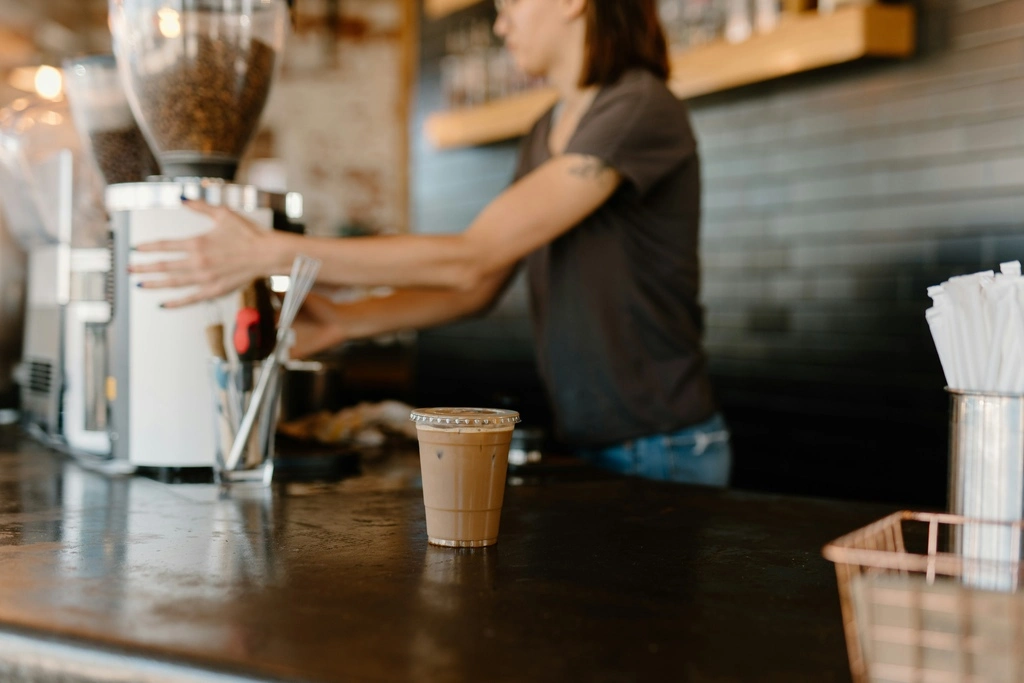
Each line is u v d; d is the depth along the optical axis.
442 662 0.63
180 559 0.90
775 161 2.76
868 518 1.12
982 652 0.48
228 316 1.40
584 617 0.73
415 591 0.79
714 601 0.77
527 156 2.06
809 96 2.64
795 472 2.71
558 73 1.86
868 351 2.48
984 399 0.72
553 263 1.83
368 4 5.27
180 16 1.39
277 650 0.64
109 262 1.44
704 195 3.05
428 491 0.96
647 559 0.91
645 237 1.76
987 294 0.72
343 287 1.89
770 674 0.61
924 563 0.54
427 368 4.76
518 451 1.47
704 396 1.82
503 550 0.95
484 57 3.97
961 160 2.22
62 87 1.73
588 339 1.78
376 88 5.29
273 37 1.48
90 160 1.60
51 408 1.67
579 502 1.21
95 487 1.31
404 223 5.30
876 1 2.29
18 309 2.23
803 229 2.67
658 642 0.67
